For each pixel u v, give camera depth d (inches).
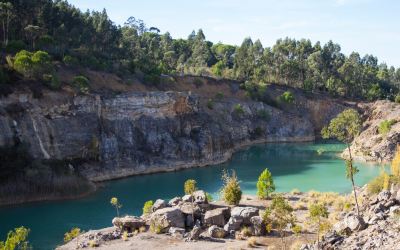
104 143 2357.3
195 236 1008.2
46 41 3243.1
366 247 714.8
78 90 2377.0
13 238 738.2
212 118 3486.7
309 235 1005.2
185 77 4692.4
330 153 3550.7
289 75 5644.7
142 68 3976.4
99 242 997.2
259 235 1030.4
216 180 2279.8
